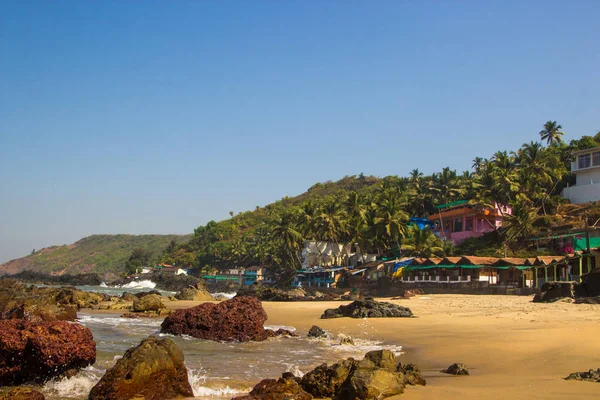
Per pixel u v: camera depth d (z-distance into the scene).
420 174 113.12
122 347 21.64
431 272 69.62
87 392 13.80
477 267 61.59
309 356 20.44
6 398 11.58
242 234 179.25
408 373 14.02
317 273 93.50
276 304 53.31
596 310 33.72
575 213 81.94
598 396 11.16
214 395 13.63
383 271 80.00
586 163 87.44
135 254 193.00
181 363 13.78
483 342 21.34
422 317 33.81
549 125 109.25
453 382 14.00
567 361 16.22
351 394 12.09
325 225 97.38
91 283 159.75
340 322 32.78
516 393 11.86
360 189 193.00
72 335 15.66
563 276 55.34
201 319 26.33
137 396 12.52
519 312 33.91
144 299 39.69
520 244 80.19
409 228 87.75
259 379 15.73
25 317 25.31
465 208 88.25
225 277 134.62
